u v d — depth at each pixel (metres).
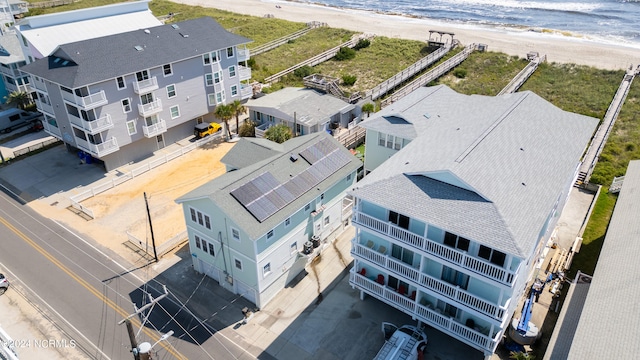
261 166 32.56
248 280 30.25
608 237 27.72
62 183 45.22
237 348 27.80
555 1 126.06
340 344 27.89
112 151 45.34
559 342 24.70
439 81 69.94
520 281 24.98
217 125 53.97
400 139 37.66
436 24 101.88
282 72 72.44
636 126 53.94
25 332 28.95
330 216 35.78
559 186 25.41
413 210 23.94
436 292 25.11
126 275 33.59
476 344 24.73
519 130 29.81
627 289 22.53
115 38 47.03
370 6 127.56
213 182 32.31
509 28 97.38
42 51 51.59
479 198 23.55
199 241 31.95
